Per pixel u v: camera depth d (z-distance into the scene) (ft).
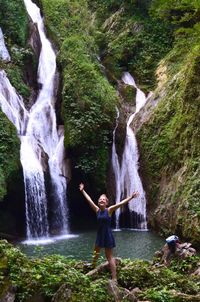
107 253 27.71
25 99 76.18
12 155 61.82
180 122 65.31
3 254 26.50
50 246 54.44
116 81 86.22
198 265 35.50
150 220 66.33
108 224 27.68
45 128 73.61
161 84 82.07
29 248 53.31
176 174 62.44
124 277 30.17
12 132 63.52
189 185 56.85
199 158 58.18
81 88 74.43
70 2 97.25
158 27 92.02
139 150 73.20
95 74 77.36
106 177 71.15
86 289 24.67
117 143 73.77
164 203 62.23
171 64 84.02
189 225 52.37
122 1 99.30
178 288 30.19
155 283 30.37
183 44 85.05
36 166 65.16
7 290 23.84
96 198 71.15
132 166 73.00
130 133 75.66
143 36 92.07
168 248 37.73
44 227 64.08
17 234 61.21
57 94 79.10
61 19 92.27
